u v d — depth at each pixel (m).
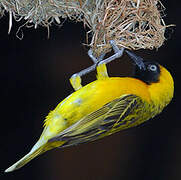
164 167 2.84
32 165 2.84
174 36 2.85
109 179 2.84
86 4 2.70
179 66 2.85
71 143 2.68
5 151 2.83
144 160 2.84
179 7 2.84
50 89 2.84
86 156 2.85
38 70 2.84
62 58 2.84
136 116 2.70
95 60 2.71
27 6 2.71
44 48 2.84
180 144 2.84
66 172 2.84
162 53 2.85
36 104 2.83
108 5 2.69
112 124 2.69
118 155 2.85
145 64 2.71
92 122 2.68
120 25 2.70
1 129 2.83
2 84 2.83
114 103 2.69
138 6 2.70
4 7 2.71
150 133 2.85
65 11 2.71
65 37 2.84
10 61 2.84
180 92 2.85
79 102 2.68
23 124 2.83
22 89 2.83
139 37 2.71
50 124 2.68
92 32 2.71
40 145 2.67
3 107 2.83
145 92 2.70
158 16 2.71
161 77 2.71
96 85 2.69
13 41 2.84
